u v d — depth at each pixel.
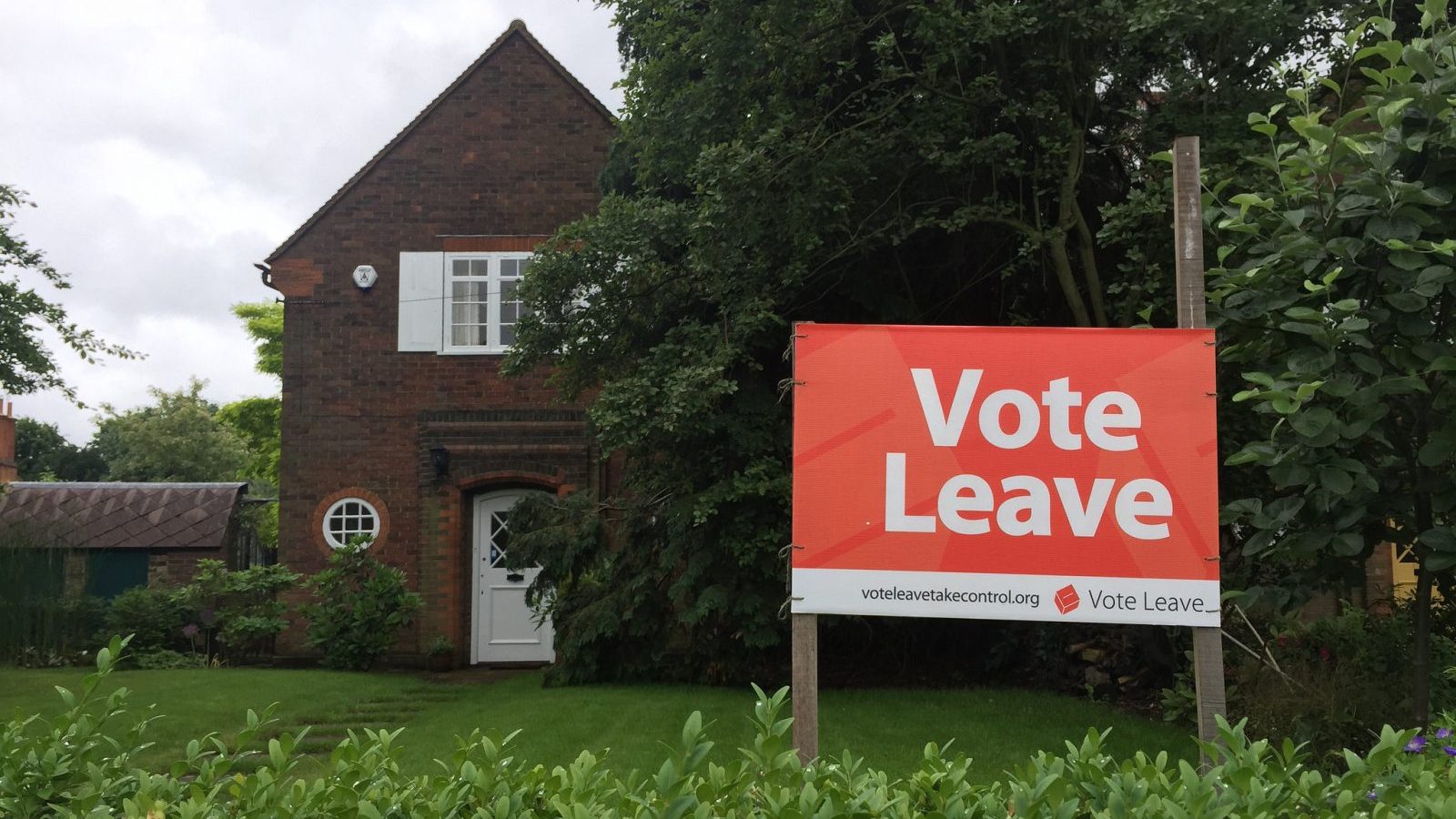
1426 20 4.21
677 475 10.55
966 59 9.59
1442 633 6.97
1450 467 4.17
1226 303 4.51
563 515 11.66
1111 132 10.33
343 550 13.85
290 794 3.04
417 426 14.87
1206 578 3.84
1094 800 2.90
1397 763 3.10
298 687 10.95
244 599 14.62
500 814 2.78
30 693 9.93
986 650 11.90
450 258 15.09
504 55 15.38
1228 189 8.05
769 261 9.73
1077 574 3.88
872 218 10.31
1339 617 7.76
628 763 6.92
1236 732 3.08
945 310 11.78
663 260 10.60
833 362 4.02
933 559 3.92
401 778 3.22
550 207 15.18
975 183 10.46
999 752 7.44
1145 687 10.21
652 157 10.79
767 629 10.34
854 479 3.97
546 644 14.80
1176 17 8.47
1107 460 3.91
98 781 3.12
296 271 15.06
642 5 10.45
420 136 15.27
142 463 41.62
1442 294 4.20
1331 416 3.87
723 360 9.21
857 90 10.02
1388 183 3.97
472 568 14.88
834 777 3.09
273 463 39.03
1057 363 3.96
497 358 14.88
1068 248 10.84
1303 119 4.08
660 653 11.10
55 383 10.27
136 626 14.04
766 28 9.42
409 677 12.88
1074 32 9.25
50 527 14.52
